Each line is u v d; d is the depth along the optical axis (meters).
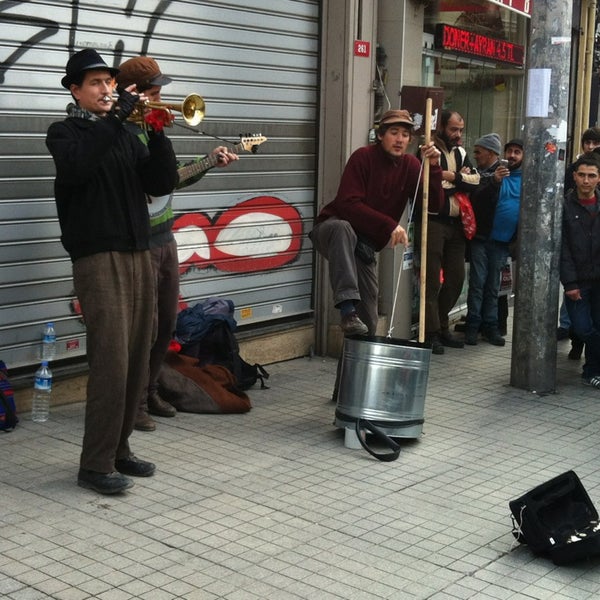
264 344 7.74
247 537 4.56
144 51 6.52
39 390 5.96
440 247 8.57
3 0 5.66
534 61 7.25
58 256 6.11
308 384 7.33
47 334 6.00
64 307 6.20
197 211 7.05
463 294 10.09
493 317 9.22
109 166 4.75
